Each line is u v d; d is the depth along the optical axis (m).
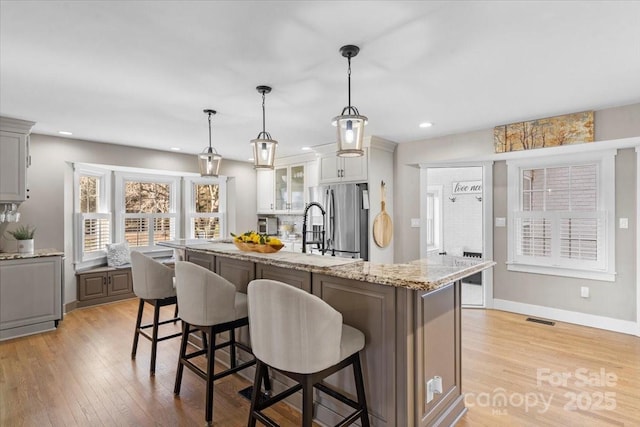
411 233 4.73
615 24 1.77
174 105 3.05
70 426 2.02
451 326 2.10
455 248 6.74
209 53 2.08
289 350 1.58
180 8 1.62
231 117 3.43
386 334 1.79
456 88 2.67
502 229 4.40
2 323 3.39
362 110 3.23
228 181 6.19
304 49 2.03
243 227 6.23
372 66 2.27
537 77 2.46
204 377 2.12
